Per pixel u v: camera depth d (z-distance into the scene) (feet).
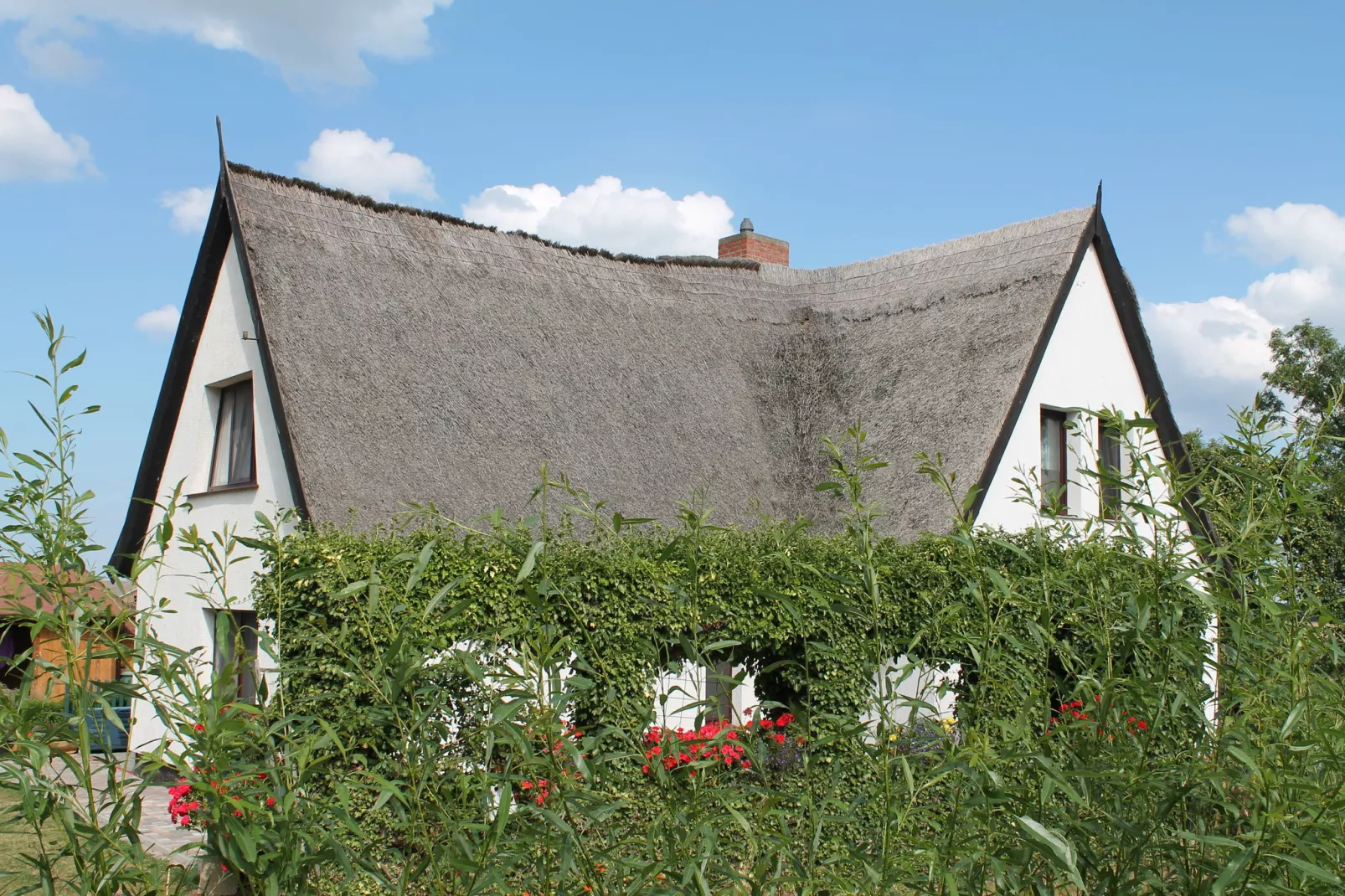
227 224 42.34
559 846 10.33
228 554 12.39
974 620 15.34
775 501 46.52
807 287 58.85
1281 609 12.07
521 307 46.62
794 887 10.69
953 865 10.26
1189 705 11.43
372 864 10.57
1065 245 47.75
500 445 39.60
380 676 11.44
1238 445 13.23
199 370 44.60
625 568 25.93
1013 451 43.37
